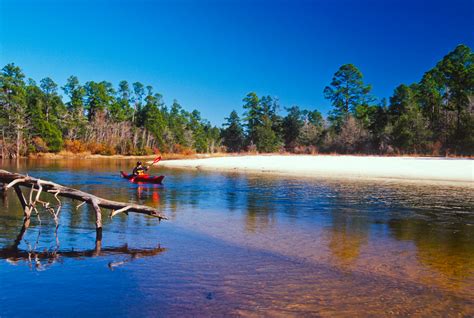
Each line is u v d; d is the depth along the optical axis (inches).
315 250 293.6
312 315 182.7
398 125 2448.3
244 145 4028.1
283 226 380.5
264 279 229.5
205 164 1614.2
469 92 2444.6
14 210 446.9
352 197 603.2
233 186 771.4
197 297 202.5
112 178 920.3
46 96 2869.1
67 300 198.4
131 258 269.7
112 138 2925.7
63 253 281.6
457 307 191.8
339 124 3344.0
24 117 2300.7
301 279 229.9
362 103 3656.5
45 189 366.3
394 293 209.2
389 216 439.5
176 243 311.9
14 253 280.5
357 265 257.1
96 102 3275.1
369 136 2758.4
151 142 3233.3
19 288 213.5
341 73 3686.0
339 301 198.4
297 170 1216.2
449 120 2372.0
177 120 3900.1
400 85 2709.2
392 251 291.7
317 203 537.6
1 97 2159.2
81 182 829.2
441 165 1224.2
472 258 274.2
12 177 357.7
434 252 289.4
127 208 358.0
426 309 189.6
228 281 226.1
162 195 623.8
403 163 1357.0
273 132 3779.5
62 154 2481.5
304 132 3516.2
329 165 1355.8
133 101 3895.2
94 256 274.4
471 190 701.9
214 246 303.7
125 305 192.2
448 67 2664.9
